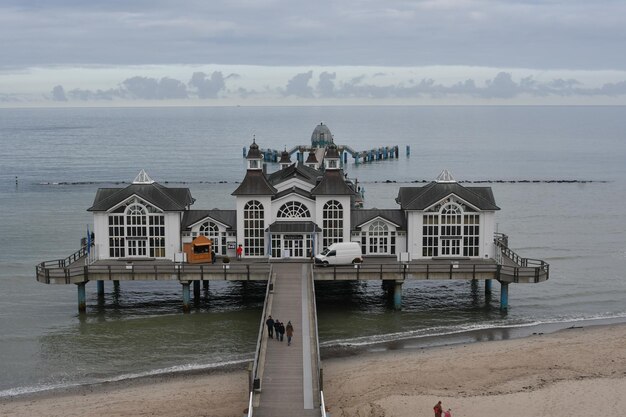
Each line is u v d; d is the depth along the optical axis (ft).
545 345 205.98
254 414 147.84
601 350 201.36
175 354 203.21
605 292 267.59
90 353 204.33
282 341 187.73
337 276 240.12
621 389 173.27
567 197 542.57
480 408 163.32
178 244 261.85
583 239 370.53
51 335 219.61
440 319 235.61
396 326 228.02
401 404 165.07
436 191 260.83
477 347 205.67
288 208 264.52
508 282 239.91
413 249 260.62
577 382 177.88
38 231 388.57
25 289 269.85
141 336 218.18
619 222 424.46
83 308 240.94
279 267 250.78
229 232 266.16
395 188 607.37
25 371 191.01
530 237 376.07
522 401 166.91
